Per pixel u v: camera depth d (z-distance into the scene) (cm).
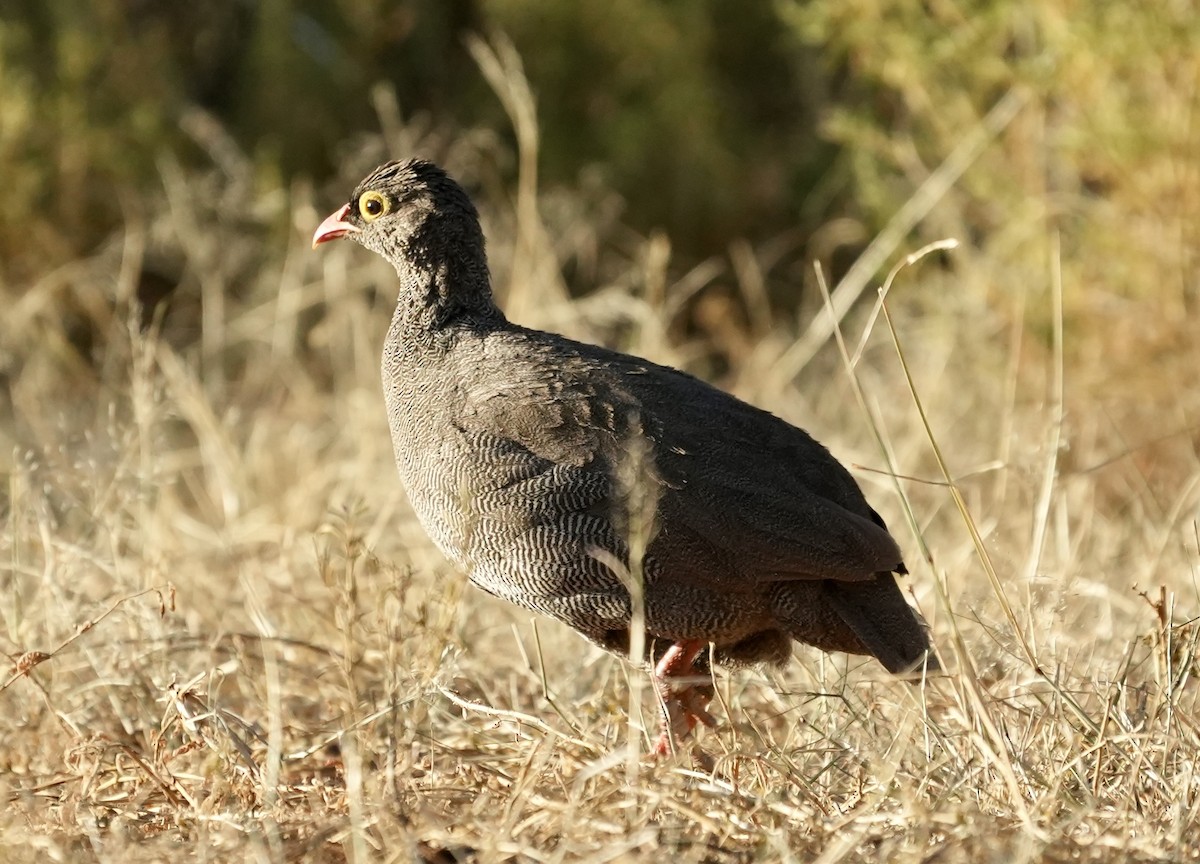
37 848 725
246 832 726
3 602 1024
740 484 884
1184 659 855
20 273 1869
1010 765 744
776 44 2208
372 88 2091
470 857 699
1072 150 1497
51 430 1532
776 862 693
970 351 1611
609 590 889
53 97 1955
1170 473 1385
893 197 1691
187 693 879
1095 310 1520
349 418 1545
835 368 1716
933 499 1326
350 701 802
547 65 2108
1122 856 682
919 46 1548
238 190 1878
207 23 2194
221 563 1225
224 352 1830
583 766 795
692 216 2084
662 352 1560
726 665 953
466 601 1074
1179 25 1398
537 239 1688
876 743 832
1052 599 963
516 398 912
